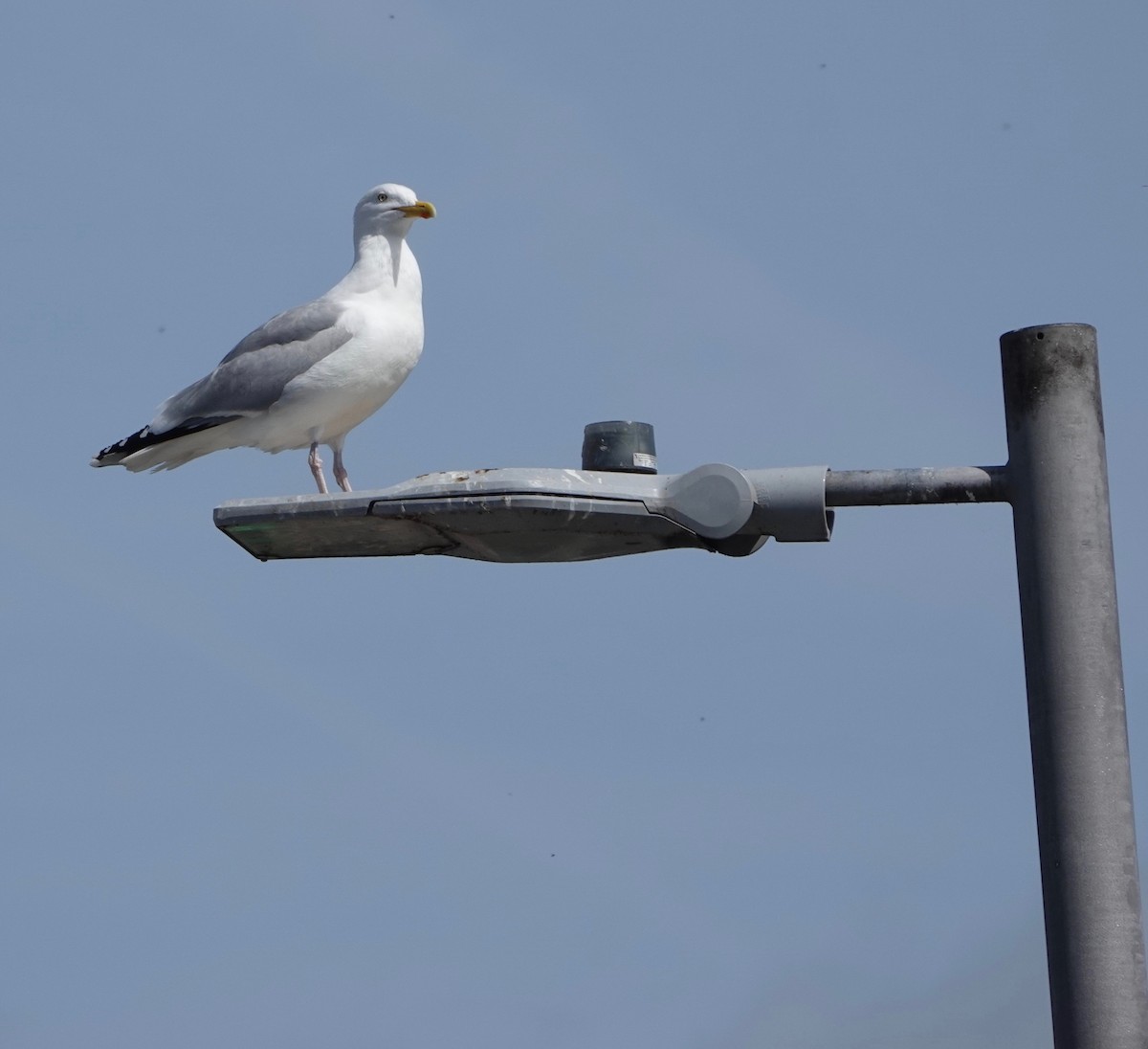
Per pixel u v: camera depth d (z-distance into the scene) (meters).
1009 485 10.26
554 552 11.57
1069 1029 9.46
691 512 10.90
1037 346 10.07
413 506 10.96
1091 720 9.71
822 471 10.73
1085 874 9.53
